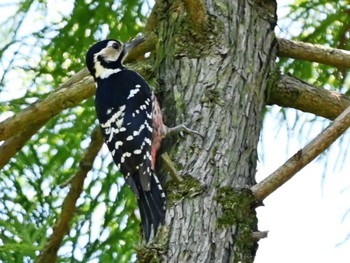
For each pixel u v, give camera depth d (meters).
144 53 12.39
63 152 13.27
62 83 12.59
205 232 10.41
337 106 11.80
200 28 11.35
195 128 10.95
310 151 10.61
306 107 11.84
